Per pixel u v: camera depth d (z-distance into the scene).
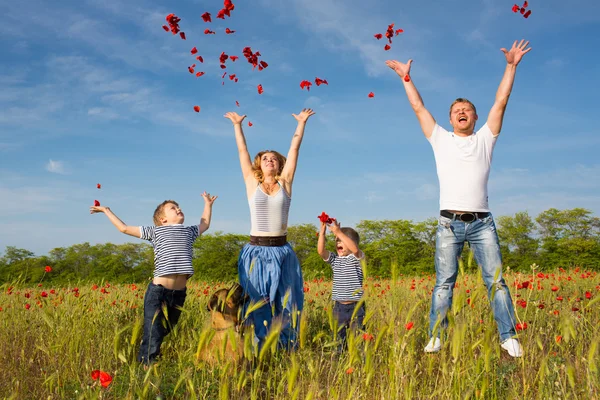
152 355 4.20
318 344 4.07
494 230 4.19
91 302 5.08
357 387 3.12
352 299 4.86
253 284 4.52
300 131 5.16
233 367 3.38
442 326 4.00
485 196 4.22
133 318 5.62
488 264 4.14
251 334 3.27
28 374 3.90
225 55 5.23
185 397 3.29
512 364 3.60
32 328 4.98
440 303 4.11
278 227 4.71
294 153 5.05
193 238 4.84
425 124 4.54
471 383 3.02
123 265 50.84
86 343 4.14
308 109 5.28
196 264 46.34
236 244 48.47
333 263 5.14
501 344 4.03
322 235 5.06
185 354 4.05
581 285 7.54
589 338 4.04
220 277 44.19
